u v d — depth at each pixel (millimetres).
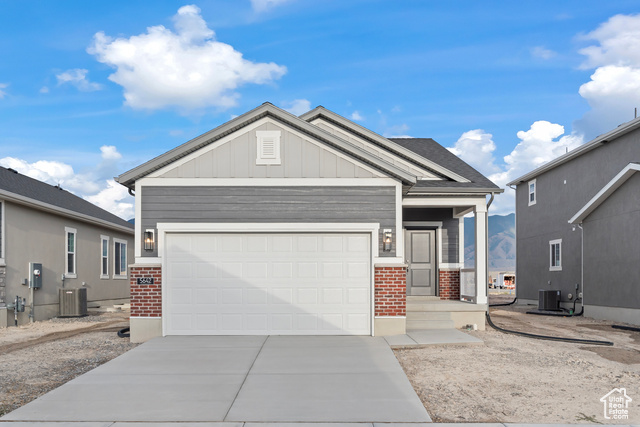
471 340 11867
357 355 10367
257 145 12758
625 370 9625
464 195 14898
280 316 12695
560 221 24656
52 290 19156
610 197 18766
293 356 10289
